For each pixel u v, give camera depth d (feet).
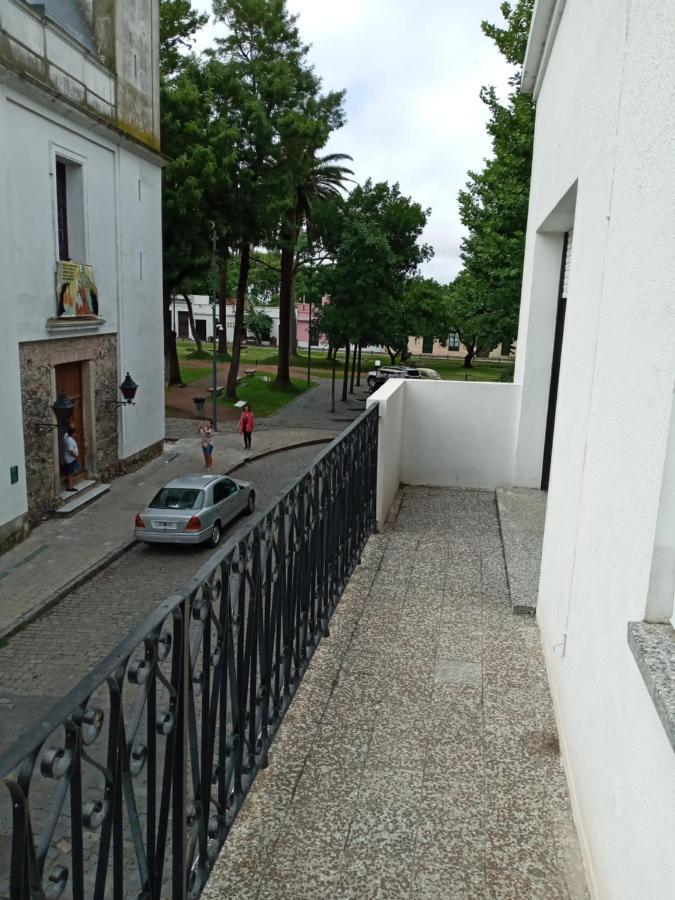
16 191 44.78
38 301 48.32
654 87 7.86
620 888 7.14
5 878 13.10
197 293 260.83
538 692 13.02
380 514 21.85
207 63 95.14
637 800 6.72
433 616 16.01
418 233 119.65
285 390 135.85
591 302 11.34
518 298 53.88
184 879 7.06
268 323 248.32
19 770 4.25
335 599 15.94
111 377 61.67
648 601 6.97
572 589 11.38
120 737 5.48
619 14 10.03
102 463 60.80
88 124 53.42
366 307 114.62
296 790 10.32
